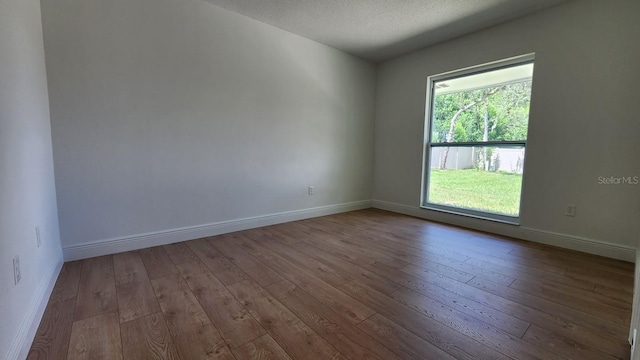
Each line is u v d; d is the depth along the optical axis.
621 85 2.38
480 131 3.41
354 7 2.78
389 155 4.36
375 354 1.25
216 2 2.73
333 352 1.26
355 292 1.82
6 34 1.27
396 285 1.92
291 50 3.43
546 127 2.79
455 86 3.63
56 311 1.56
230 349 1.28
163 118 2.59
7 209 1.14
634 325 1.25
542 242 2.85
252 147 3.21
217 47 2.85
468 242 2.86
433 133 3.91
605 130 2.47
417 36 3.44
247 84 3.10
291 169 3.60
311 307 1.63
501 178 3.22
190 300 1.69
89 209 2.30
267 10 2.88
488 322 1.50
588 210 2.58
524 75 3.01
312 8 2.82
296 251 2.56
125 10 2.34
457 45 3.46
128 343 1.31
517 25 2.94
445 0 2.63
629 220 2.38
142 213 2.55
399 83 4.16
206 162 2.88
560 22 2.66
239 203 3.17
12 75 1.32
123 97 2.38
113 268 2.13
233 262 2.29
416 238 2.98
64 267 2.13
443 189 3.81
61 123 2.13
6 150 1.17
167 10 2.54
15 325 1.16
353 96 4.20
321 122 3.86
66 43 2.11
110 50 2.29
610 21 2.40
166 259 2.33
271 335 1.38
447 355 1.25
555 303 1.70
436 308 1.64
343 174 4.21
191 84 2.72
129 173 2.46
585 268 2.22
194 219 2.86
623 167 2.40
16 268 1.21
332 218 3.87
